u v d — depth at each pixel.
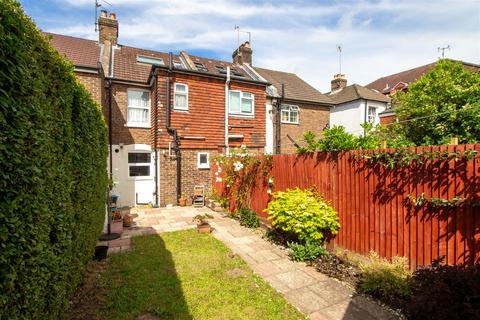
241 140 11.85
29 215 1.72
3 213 1.45
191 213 9.05
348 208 4.69
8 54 1.54
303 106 15.21
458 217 3.16
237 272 4.29
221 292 3.63
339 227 4.87
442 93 7.28
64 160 2.59
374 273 3.64
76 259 3.13
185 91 10.56
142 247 5.53
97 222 4.82
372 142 4.85
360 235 4.46
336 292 3.66
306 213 4.72
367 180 4.34
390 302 3.33
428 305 2.47
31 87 1.77
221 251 5.25
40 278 1.90
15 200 1.54
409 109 8.08
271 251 5.29
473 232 3.02
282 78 17.16
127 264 4.62
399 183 3.84
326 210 4.88
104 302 3.38
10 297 1.52
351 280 3.96
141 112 11.04
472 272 2.50
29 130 1.74
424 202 3.49
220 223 7.62
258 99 12.31
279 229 6.19
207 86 10.96
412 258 3.66
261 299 3.46
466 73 7.46
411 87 8.32
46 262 2.00
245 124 11.95
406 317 3.03
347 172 4.70
